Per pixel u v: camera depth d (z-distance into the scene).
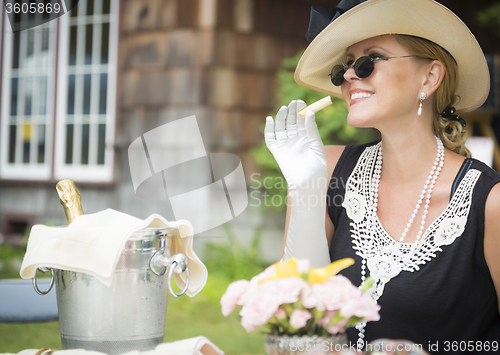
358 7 1.70
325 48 1.91
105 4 7.07
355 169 1.97
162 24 6.54
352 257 1.82
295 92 6.35
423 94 1.75
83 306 1.34
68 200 1.55
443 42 1.74
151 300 1.38
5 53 7.66
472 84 1.96
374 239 1.82
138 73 6.68
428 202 1.78
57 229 1.42
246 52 6.42
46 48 7.53
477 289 1.72
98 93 7.18
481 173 1.75
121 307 1.34
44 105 7.54
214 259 6.02
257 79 6.47
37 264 1.38
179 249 1.58
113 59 7.03
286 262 1.19
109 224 1.46
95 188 6.92
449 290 1.68
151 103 6.59
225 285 5.64
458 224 1.71
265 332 1.20
